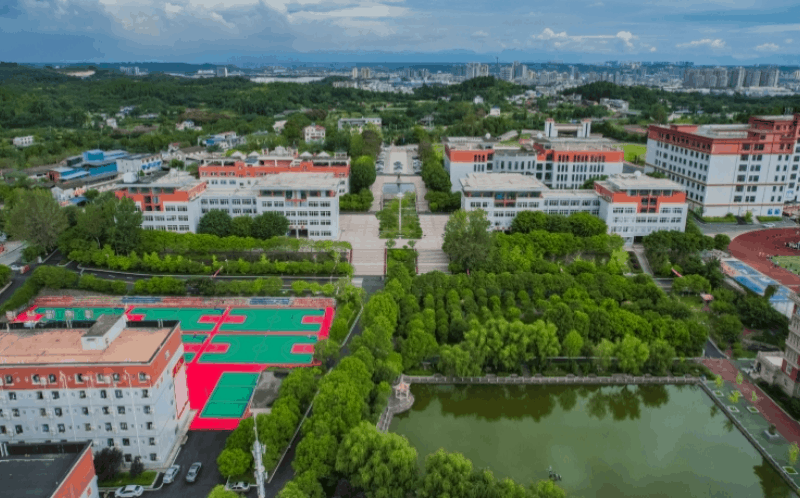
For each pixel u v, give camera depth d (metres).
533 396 166.50
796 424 149.62
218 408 155.50
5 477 101.25
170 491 124.12
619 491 128.50
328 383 139.25
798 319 156.38
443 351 164.25
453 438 146.75
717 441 146.75
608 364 166.25
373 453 120.06
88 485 110.69
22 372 126.56
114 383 127.25
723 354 183.38
